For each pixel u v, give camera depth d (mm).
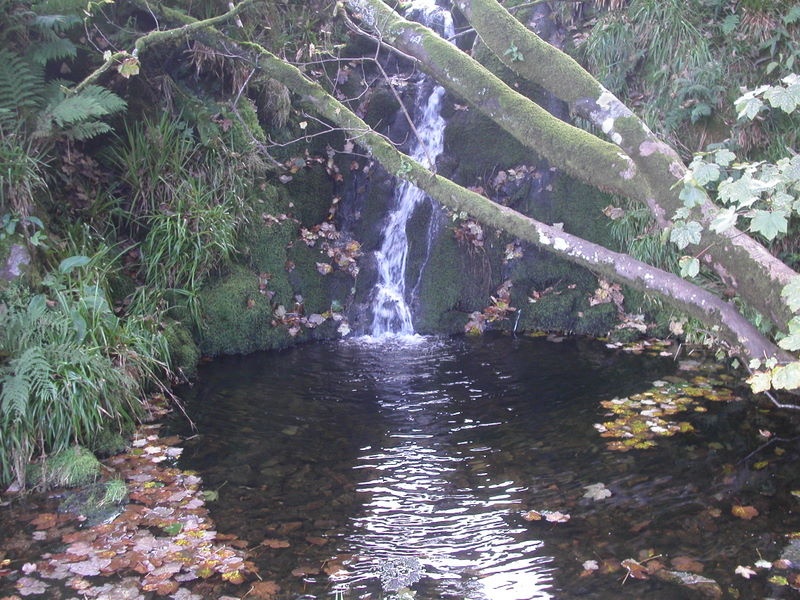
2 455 4133
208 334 6203
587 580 3381
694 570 3426
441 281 7059
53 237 5344
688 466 4375
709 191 6258
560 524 3834
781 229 3162
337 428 4980
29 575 3377
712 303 4449
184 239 5945
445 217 7184
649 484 4191
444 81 4820
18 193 5043
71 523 3832
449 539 3732
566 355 6250
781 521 3799
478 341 6684
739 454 4504
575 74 4371
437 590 3328
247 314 6344
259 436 4844
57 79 5793
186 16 5852
